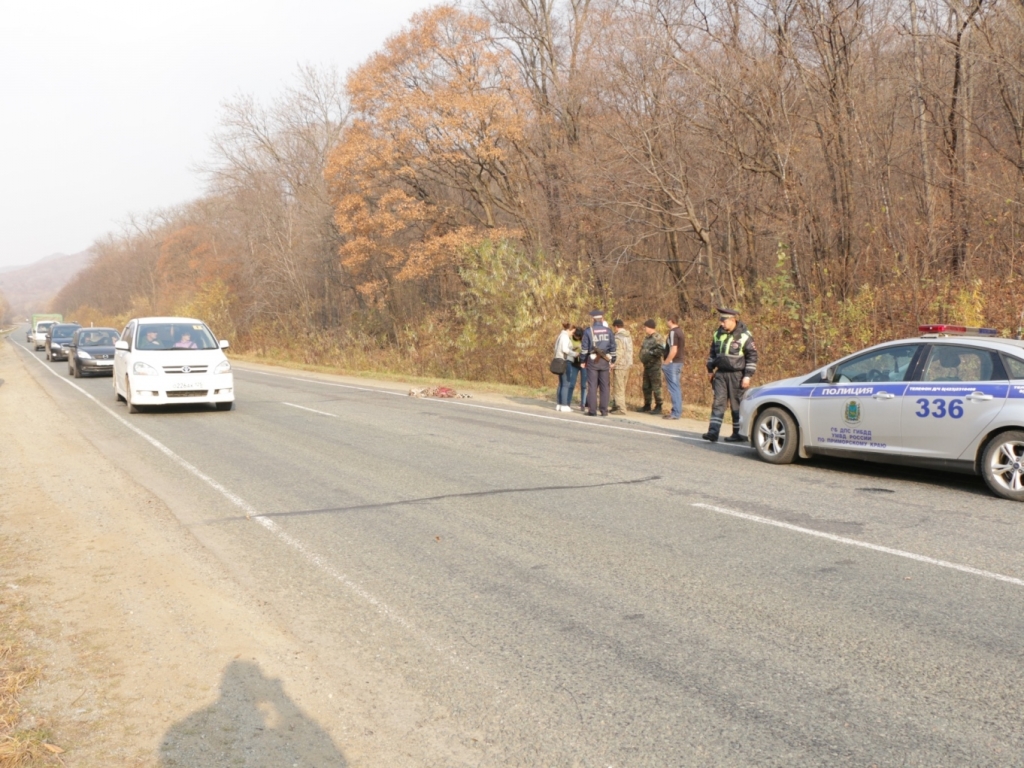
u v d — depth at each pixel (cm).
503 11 3334
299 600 530
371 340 3506
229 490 853
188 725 374
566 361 1614
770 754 339
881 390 876
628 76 2383
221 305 5125
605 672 418
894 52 2050
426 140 3088
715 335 1177
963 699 381
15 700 395
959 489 828
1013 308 1480
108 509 777
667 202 2536
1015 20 1711
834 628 466
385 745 356
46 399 1798
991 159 1831
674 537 655
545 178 3089
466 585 552
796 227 2106
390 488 853
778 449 984
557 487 849
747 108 2220
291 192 4381
